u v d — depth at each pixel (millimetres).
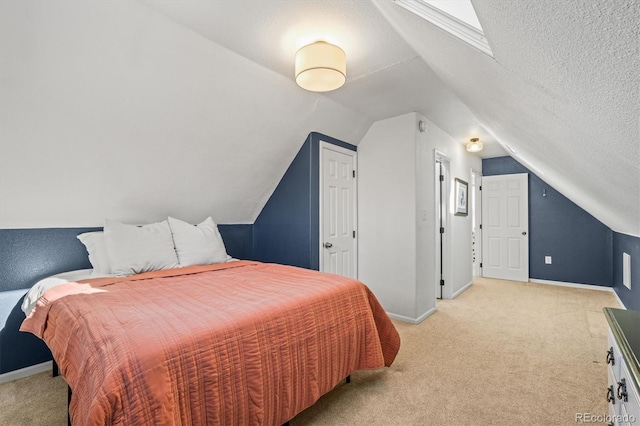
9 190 1953
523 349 2480
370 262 3523
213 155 2713
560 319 3219
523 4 552
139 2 1636
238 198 3271
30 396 1849
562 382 1980
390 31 1897
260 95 2508
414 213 3184
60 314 1467
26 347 2102
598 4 416
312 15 1752
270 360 1352
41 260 2193
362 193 3621
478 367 2186
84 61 1726
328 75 2002
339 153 3424
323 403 1773
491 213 5477
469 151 4680
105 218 2395
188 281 1985
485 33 865
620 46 476
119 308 1398
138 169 2406
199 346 1145
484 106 2084
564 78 721
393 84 2623
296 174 3221
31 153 1903
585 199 3002
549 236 4965
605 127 809
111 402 930
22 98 1693
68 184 2154
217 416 1158
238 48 2066
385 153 3432
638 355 871
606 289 4477
